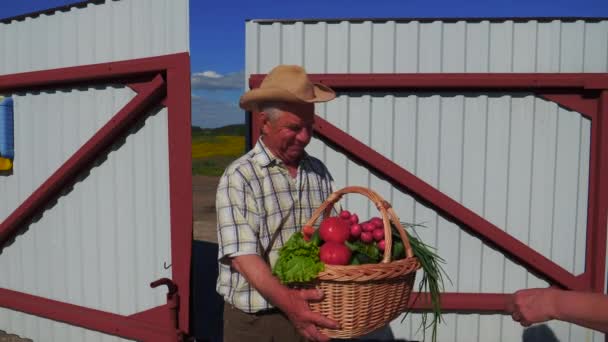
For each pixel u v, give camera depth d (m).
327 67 3.97
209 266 7.31
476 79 3.84
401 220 4.12
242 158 2.35
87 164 4.21
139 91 3.94
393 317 2.10
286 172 2.37
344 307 1.92
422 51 3.92
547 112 3.95
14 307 4.71
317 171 2.55
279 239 2.34
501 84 3.83
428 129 4.02
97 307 4.35
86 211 4.30
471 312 4.16
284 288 2.01
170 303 3.79
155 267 4.05
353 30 3.94
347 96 4.01
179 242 3.80
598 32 3.83
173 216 3.81
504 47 3.88
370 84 3.89
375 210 4.10
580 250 4.02
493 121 3.99
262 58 3.97
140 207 4.06
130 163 4.05
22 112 4.54
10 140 4.60
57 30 4.22
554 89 3.89
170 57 3.66
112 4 3.94
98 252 4.29
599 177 3.82
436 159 4.04
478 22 3.88
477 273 4.12
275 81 2.21
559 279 3.98
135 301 4.17
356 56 3.95
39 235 4.57
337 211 2.58
